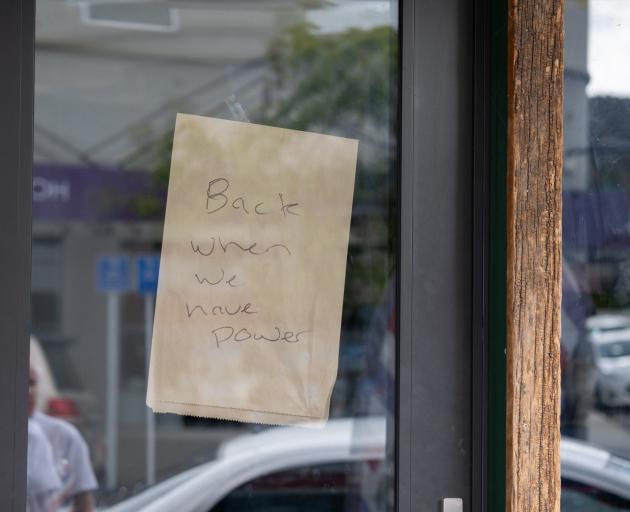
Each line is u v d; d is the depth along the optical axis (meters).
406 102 2.11
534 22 2.00
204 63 2.18
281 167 2.19
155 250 2.16
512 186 2.00
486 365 2.11
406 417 2.12
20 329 2.03
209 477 2.18
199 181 2.17
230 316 2.17
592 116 2.32
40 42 2.12
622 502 2.35
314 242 2.19
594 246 2.34
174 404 2.16
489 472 2.10
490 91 2.11
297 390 2.19
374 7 2.21
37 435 2.13
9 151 2.03
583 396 2.35
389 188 2.21
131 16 2.16
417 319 2.12
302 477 2.20
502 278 2.05
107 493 2.16
